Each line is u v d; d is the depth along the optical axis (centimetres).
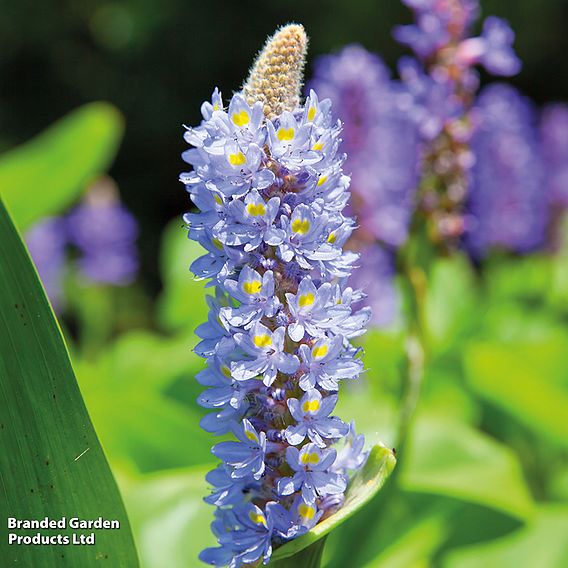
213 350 52
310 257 52
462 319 112
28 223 104
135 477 71
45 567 54
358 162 80
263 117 52
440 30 72
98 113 98
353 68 79
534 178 116
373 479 53
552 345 95
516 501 71
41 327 52
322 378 52
